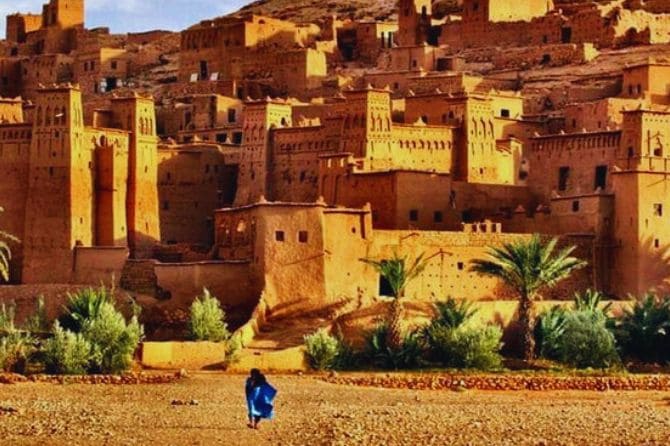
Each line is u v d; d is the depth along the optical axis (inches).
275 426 3196.4
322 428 3174.2
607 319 4623.5
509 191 5753.0
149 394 3774.6
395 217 5310.0
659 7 7775.6
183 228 6131.9
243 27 7746.1
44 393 3764.8
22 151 5620.1
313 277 4813.0
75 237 5541.3
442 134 5880.9
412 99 6082.7
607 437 3120.1
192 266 4931.1
